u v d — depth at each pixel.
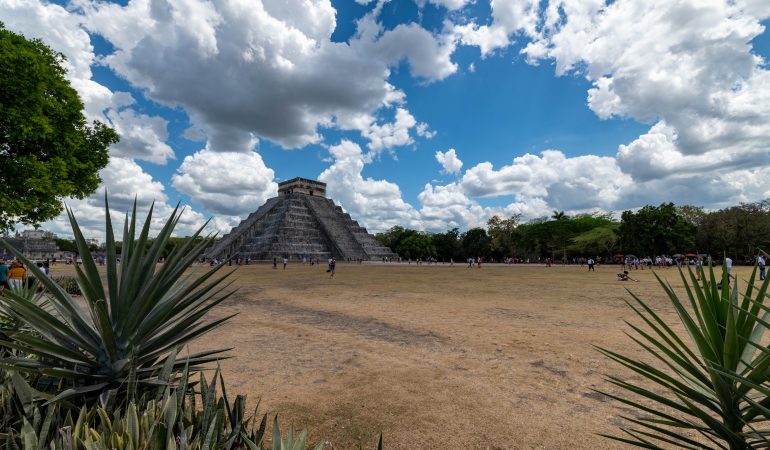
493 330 9.02
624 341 7.85
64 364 2.56
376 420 4.27
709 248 57.16
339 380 5.60
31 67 14.32
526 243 84.69
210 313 11.88
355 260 75.94
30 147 15.51
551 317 10.78
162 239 2.85
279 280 25.86
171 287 2.91
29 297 4.70
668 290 2.19
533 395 5.00
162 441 1.75
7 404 2.19
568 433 3.96
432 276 30.80
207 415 2.06
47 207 16.34
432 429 4.05
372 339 8.20
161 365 2.69
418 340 8.08
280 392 5.12
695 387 2.16
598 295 16.30
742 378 1.66
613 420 4.29
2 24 15.48
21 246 79.94
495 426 4.12
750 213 54.94
